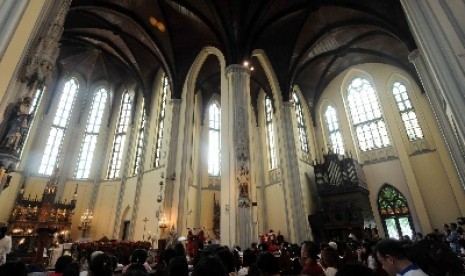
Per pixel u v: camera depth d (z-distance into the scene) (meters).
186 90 18.34
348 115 22.06
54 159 21.03
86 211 20.34
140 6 16.78
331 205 17.69
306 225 15.56
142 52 21.08
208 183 20.66
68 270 3.06
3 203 17.12
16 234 15.79
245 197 12.09
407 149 18.34
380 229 17.89
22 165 18.91
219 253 4.05
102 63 23.91
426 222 16.22
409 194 17.39
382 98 20.50
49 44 5.75
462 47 4.28
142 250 4.74
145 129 21.17
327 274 3.81
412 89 19.23
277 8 16.28
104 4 16.25
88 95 24.66
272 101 20.39
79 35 19.52
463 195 15.41
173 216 15.05
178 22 17.41
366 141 20.55
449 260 2.64
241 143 13.12
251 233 11.66
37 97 20.84
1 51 3.74
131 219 18.17
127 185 20.27
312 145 22.12
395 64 19.95
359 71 22.41
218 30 16.41
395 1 14.38
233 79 14.73
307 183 18.94
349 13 16.92
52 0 6.08
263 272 2.72
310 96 24.08
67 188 20.70
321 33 18.33
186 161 16.59
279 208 18.45
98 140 23.42
